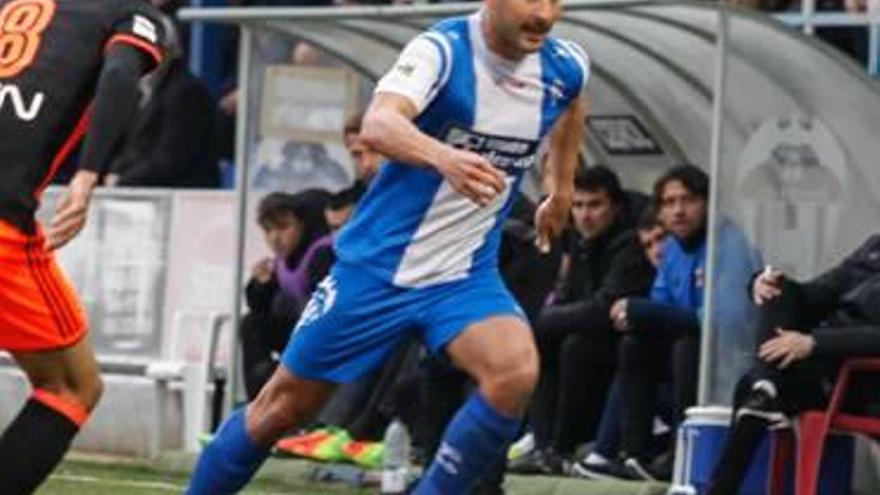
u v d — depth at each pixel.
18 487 16.28
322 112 26.67
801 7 26.98
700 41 24.19
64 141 16.14
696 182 23.39
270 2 31.64
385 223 16.17
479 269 16.22
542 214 17.34
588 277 24.34
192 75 30.48
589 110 26.06
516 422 15.92
